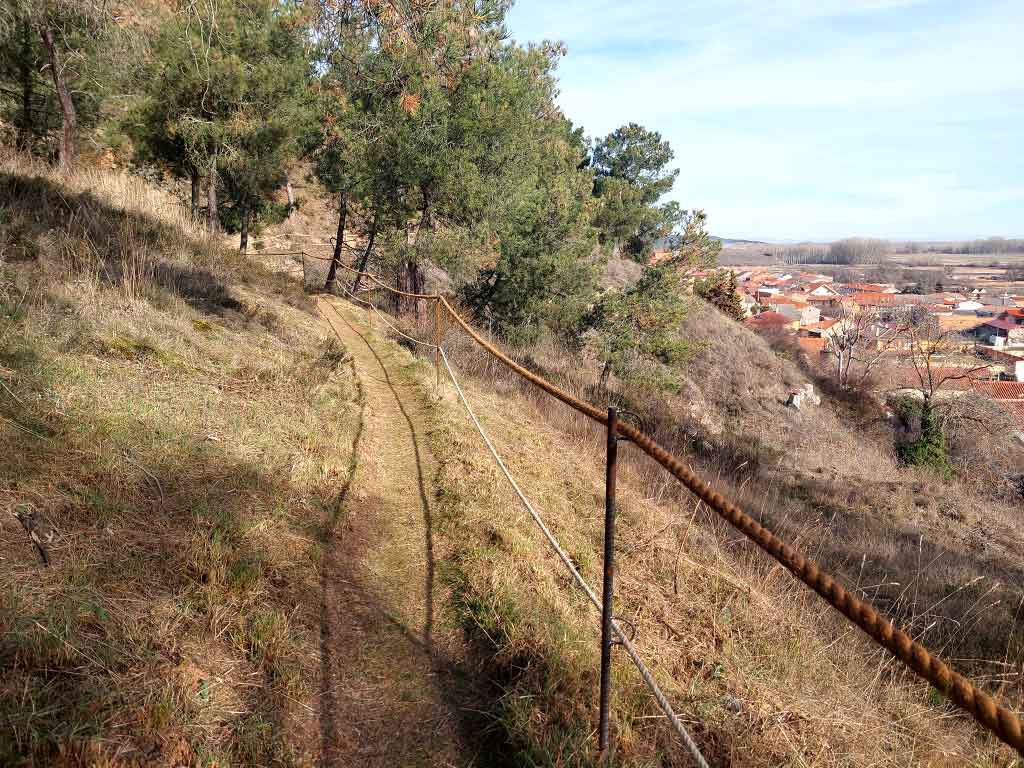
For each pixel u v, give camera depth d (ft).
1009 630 19.16
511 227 52.24
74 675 7.59
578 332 64.18
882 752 10.21
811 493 42.75
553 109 71.36
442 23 16.17
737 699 10.52
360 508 15.47
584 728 8.98
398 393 26.43
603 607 8.16
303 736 8.29
